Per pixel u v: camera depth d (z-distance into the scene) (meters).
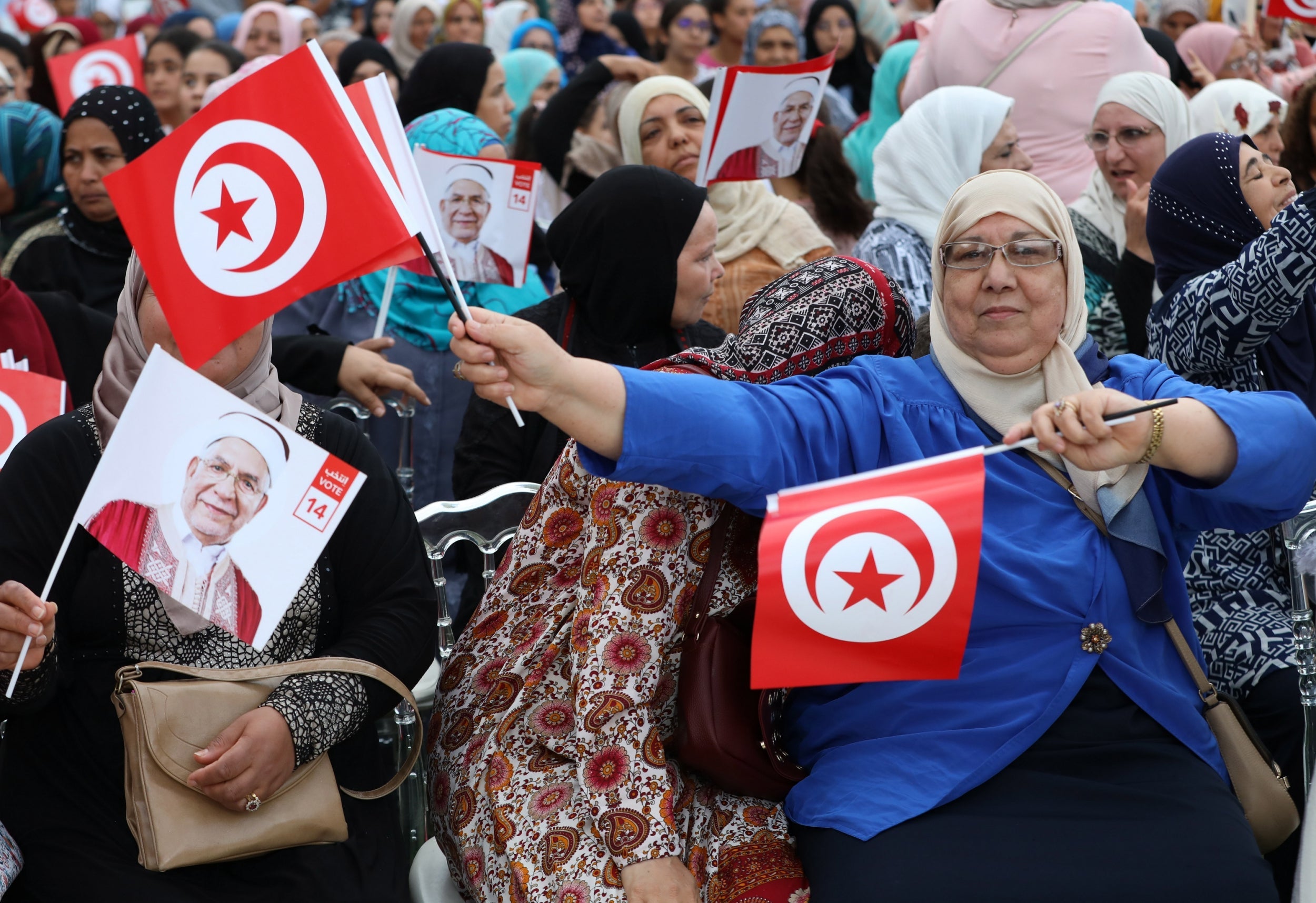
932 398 4.28
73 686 4.28
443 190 7.08
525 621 4.55
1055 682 4.01
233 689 4.14
